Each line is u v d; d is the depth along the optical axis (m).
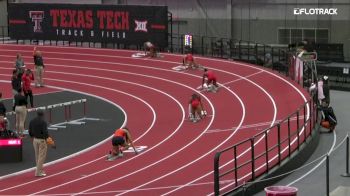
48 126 32.88
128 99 39.91
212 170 23.11
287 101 33.62
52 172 24.56
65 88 43.94
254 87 38.53
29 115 34.91
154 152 26.88
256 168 21.94
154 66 48.00
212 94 38.38
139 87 42.91
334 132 28.44
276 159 22.84
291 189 14.95
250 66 44.25
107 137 30.44
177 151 26.67
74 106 38.19
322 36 49.84
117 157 26.20
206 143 27.58
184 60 46.06
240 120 31.56
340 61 45.31
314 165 23.48
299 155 23.34
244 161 23.25
